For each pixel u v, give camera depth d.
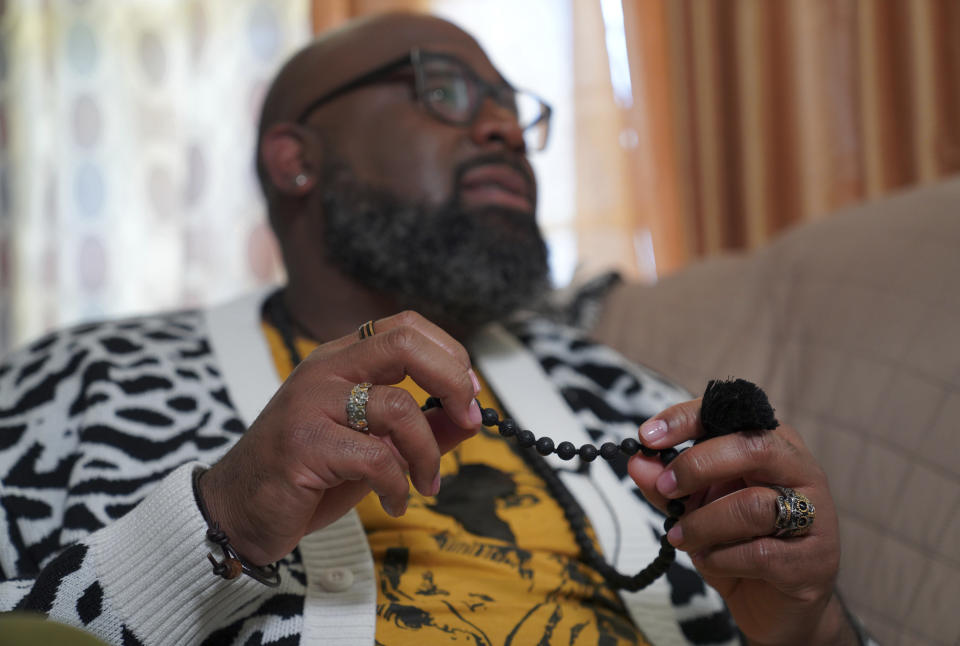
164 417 0.84
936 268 1.00
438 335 0.59
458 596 0.74
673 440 0.61
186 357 0.95
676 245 2.07
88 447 0.79
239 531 0.58
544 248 1.09
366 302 1.08
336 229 1.05
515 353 1.08
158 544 0.60
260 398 0.88
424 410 0.63
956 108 1.84
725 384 0.61
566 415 0.97
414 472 0.56
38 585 0.61
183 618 0.60
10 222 2.27
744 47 2.04
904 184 1.88
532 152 1.26
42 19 2.33
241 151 2.26
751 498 0.59
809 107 1.98
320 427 0.55
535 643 0.71
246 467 0.57
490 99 1.11
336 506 0.61
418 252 1.02
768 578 0.61
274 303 1.10
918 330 0.96
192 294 2.21
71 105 2.31
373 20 1.17
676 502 0.63
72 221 2.27
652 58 2.13
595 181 2.12
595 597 0.79
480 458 0.90
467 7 2.23
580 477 0.90
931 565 0.82
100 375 0.87
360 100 1.09
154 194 2.30
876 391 0.95
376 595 0.72
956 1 1.86
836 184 1.95
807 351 1.06
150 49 2.33
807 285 1.13
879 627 0.84
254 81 2.28
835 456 0.95
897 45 1.90
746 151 2.02
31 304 2.24
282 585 0.69
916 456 0.88
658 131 2.11
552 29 2.19
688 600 0.80
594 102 2.14
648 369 1.11
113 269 2.26
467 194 1.04
